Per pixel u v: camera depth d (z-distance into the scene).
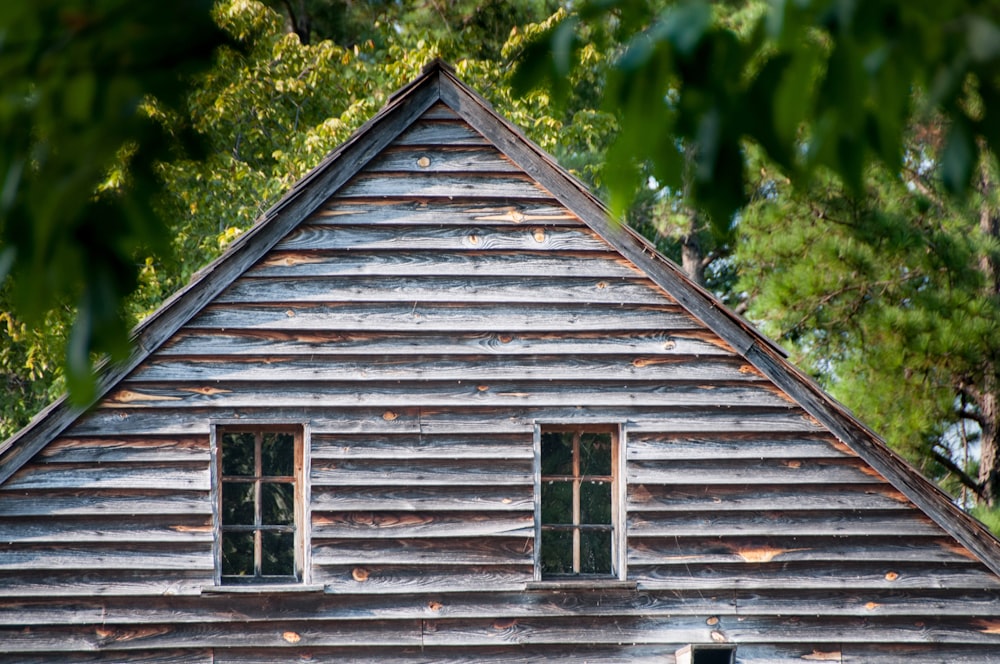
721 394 38.12
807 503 37.84
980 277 57.81
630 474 37.72
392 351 37.69
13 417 73.25
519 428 37.66
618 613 37.25
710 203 7.41
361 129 37.97
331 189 37.97
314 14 91.62
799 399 37.94
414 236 38.12
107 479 36.25
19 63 7.87
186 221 64.19
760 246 58.53
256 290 37.53
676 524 37.66
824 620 37.66
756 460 37.97
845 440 37.78
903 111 6.95
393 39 76.12
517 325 38.03
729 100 7.11
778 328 59.91
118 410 36.53
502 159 38.59
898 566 37.78
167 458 36.56
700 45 7.06
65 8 7.72
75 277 8.16
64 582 35.84
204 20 7.88
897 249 56.38
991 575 37.75
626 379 38.03
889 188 53.28
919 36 6.63
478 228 38.28
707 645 37.25
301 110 73.50
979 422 65.25
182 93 8.23
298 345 37.47
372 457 37.25
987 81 6.64
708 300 38.00
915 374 56.62
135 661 35.94
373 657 36.66
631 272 38.38
